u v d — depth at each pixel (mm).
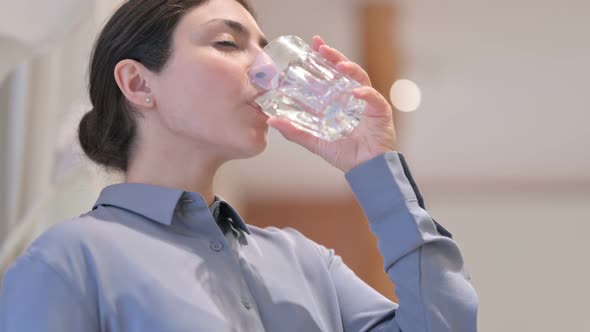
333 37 4520
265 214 7277
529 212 7523
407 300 1106
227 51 1166
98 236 1021
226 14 1191
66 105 1710
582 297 7414
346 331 1224
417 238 1108
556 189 7367
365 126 1184
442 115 5918
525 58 5012
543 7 4359
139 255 1018
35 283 948
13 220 1604
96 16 1746
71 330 930
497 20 4527
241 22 1193
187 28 1170
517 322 7453
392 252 1117
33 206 1652
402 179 1152
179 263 1031
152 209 1089
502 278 7496
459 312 1101
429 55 4961
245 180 7145
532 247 7500
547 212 7504
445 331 1081
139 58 1191
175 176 1155
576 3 4309
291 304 1104
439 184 7430
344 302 1247
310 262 1228
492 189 7418
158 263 1018
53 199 1721
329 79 1147
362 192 1151
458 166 7102
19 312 935
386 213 1134
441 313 1090
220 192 6043
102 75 1233
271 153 6645
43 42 1627
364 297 1249
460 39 4758
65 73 1707
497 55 4969
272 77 1127
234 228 1191
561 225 7484
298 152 6605
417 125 6121
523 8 4379
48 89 1676
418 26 4594
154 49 1176
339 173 6949
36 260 970
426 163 7035
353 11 4281
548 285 7469
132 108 1198
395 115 4367
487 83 5375
